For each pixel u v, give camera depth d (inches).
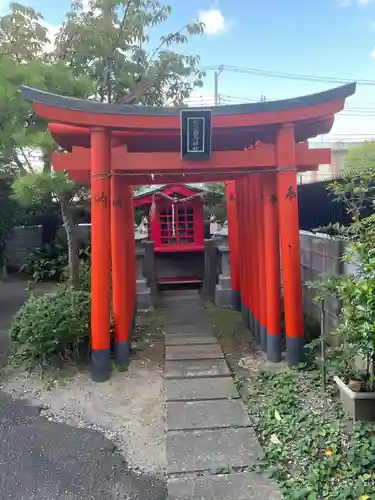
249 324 240.7
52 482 111.5
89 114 162.1
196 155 169.5
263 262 200.8
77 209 351.9
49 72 214.4
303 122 171.9
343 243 172.4
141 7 336.5
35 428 138.2
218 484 106.7
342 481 105.0
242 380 170.7
